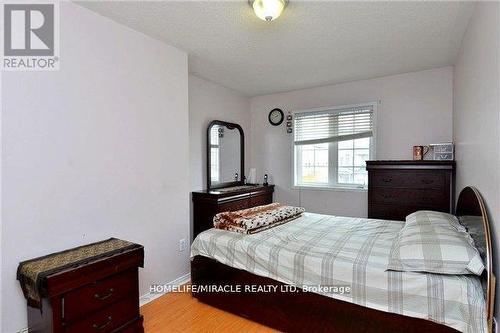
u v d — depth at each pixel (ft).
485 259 4.59
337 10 6.30
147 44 7.65
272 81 12.09
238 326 6.59
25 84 5.33
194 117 11.34
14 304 5.18
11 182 5.14
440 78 10.36
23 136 5.29
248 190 12.09
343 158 12.65
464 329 4.43
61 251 5.79
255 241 6.90
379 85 11.56
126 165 7.19
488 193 5.11
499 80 4.42
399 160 10.14
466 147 7.44
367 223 8.59
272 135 14.39
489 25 5.04
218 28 7.21
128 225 7.25
